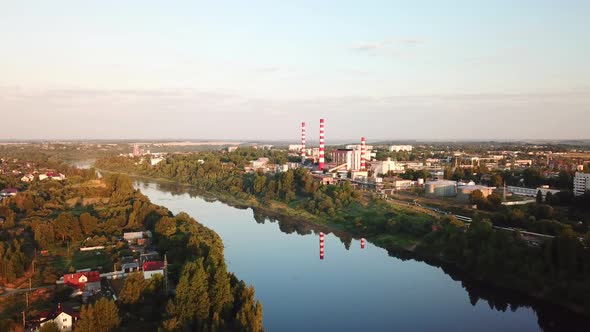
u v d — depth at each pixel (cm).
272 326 13575
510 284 16550
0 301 13462
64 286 14288
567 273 15600
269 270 18662
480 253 18250
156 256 17850
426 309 15025
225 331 11344
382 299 15788
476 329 13675
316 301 15500
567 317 14525
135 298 12644
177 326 11100
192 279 12112
